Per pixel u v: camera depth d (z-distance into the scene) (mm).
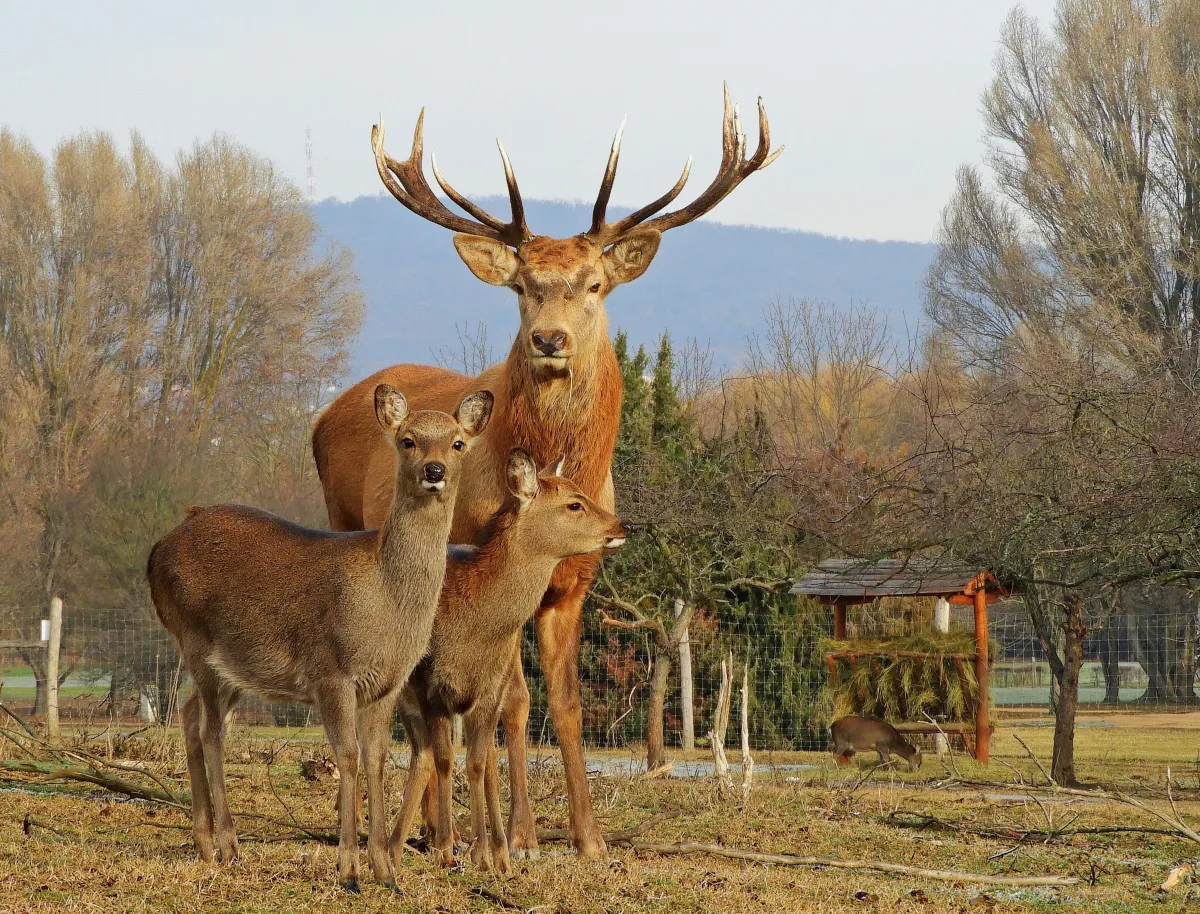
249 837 21922
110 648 54750
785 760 42781
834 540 35406
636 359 52188
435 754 18953
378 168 23469
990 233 89250
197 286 101125
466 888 17828
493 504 22469
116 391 92312
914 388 81688
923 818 28078
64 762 28328
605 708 47594
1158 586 32594
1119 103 81375
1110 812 29797
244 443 94312
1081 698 71250
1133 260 78375
